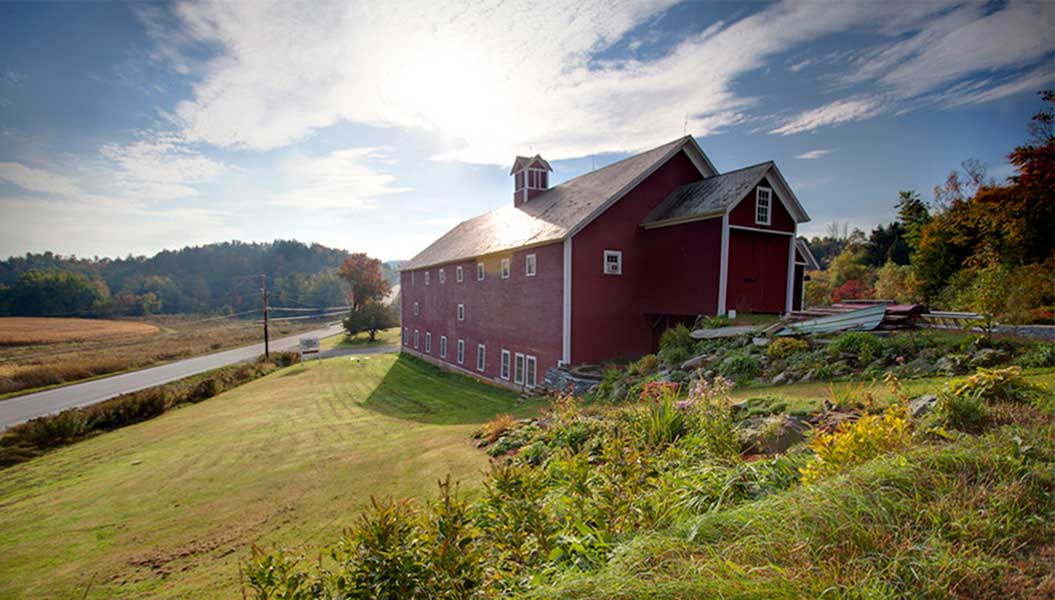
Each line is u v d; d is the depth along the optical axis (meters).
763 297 15.88
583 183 21.22
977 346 7.72
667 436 5.77
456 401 17.83
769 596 2.12
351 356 38.72
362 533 2.58
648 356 13.12
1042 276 12.60
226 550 6.00
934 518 2.62
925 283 23.11
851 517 2.66
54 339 53.06
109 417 18.97
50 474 12.34
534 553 3.15
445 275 27.11
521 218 21.88
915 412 4.97
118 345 50.84
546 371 17.11
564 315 16.11
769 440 5.18
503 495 3.32
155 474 10.68
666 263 16.62
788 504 2.89
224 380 27.42
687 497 3.57
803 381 8.67
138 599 5.01
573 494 3.73
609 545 2.88
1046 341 7.49
